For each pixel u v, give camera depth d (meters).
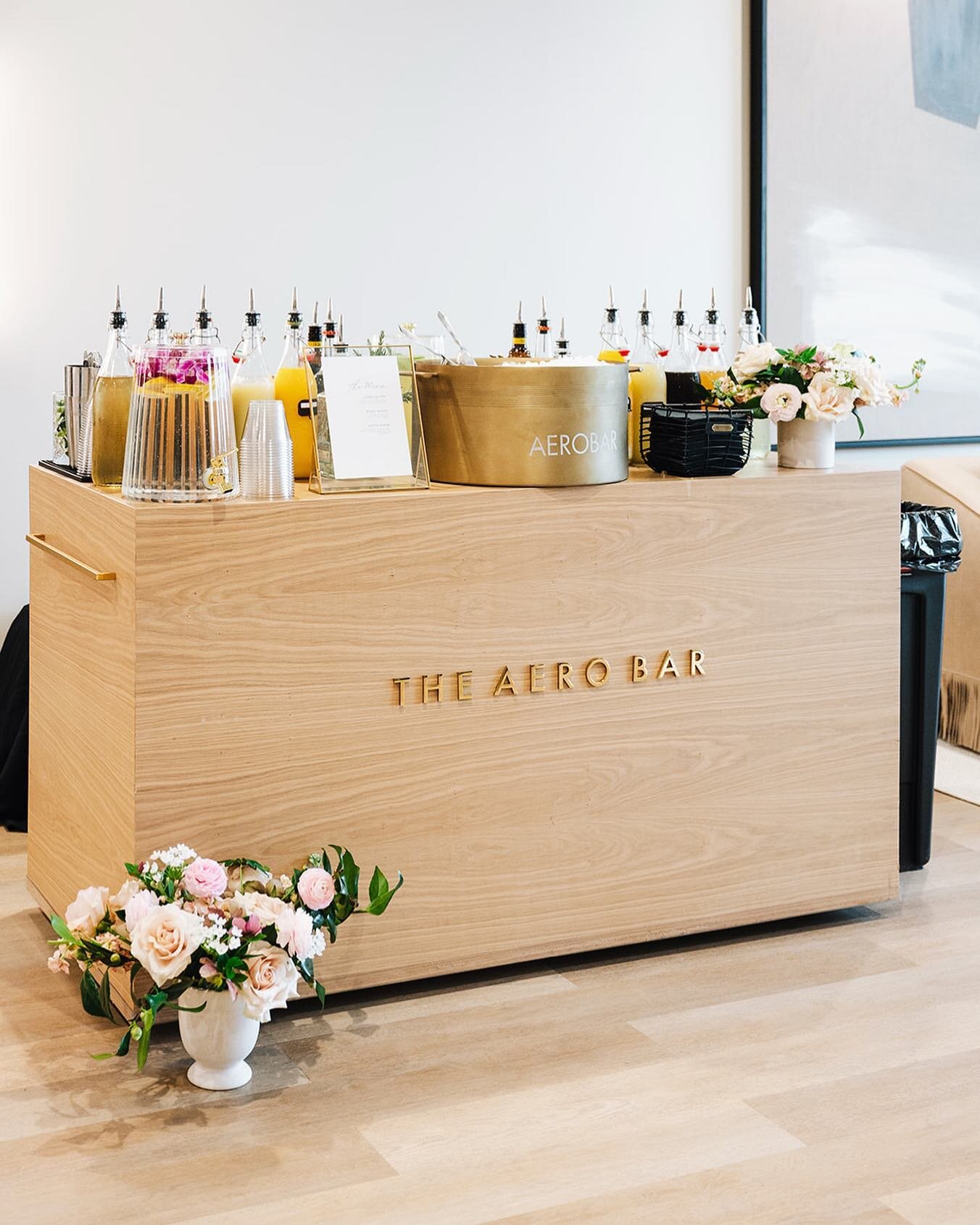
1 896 3.12
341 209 4.01
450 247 4.16
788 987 2.70
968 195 4.93
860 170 4.74
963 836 3.60
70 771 2.74
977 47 4.86
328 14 3.92
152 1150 2.11
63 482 2.71
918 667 3.29
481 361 2.90
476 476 2.63
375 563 2.50
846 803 3.01
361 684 2.52
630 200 4.40
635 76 4.36
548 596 2.66
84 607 2.60
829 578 2.94
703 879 2.88
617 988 2.70
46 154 3.69
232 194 3.88
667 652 2.79
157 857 2.30
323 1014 2.57
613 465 2.70
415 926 2.62
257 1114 2.21
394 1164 2.08
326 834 2.53
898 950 2.88
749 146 4.57
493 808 2.66
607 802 2.77
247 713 2.43
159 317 2.49
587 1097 2.28
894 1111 2.24
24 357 3.74
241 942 2.25
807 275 4.71
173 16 3.76
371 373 2.60
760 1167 2.08
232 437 2.46
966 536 4.29
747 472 2.94
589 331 4.39
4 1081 2.30
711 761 2.86
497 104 4.17
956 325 4.98
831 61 4.63
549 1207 1.98
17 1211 1.95
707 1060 2.40
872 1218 1.96
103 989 2.29
